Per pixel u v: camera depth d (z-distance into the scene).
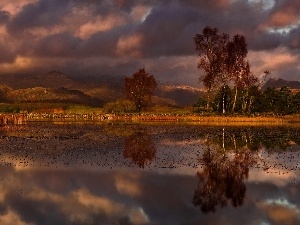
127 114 123.25
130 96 143.38
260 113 125.44
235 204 22.56
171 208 21.69
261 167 34.88
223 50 110.62
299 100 132.75
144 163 36.25
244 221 19.52
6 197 23.80
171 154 42.62
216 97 131.25
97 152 43.44
